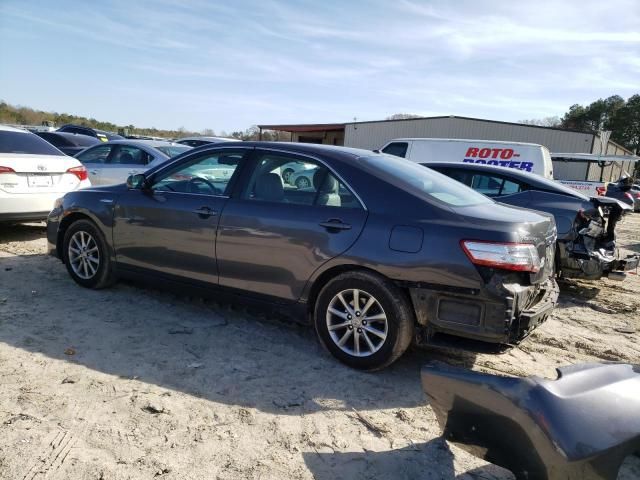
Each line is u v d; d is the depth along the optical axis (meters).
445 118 30.62
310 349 4.12
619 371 2.31
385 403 3.36
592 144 27.47
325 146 4.24
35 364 3.55
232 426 2.97
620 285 7.20
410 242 3.46
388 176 3.83
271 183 4.16
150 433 2.84
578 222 6.05
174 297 5.17
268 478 2.54
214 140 17.56
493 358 4.22
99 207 5.03
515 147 10.99
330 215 3.79
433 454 2.83
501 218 3.47
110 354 3.80
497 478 2.65
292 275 3.92
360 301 3.70
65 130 22.28
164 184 4.75
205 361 3.79
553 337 4.88
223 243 4.20
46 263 6.21
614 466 1.96
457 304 3.34
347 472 2.64
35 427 2.81
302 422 3.08
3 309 4.54
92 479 2.44
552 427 2.02
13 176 6.85
